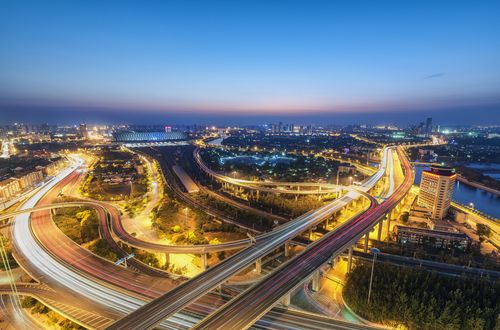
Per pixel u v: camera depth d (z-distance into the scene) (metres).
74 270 140.50
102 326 101.00
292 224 191.38
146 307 97.75
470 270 149.62
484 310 106.19
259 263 151.50
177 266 162.12
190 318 105.31
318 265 128.12
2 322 118.69
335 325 99.69
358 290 120.56
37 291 123.81
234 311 97.06
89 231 192.25
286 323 100.00
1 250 165.00
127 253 167.12
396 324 109.69
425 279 123.31
